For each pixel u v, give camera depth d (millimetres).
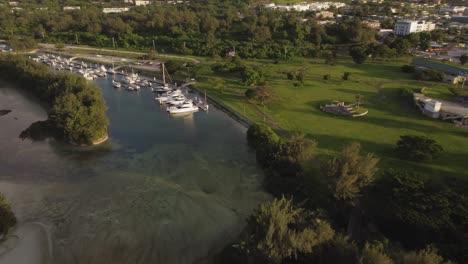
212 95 129125
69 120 90438
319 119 102750
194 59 191500
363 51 172375
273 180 70625
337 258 43656
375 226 55781
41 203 67375
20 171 78812
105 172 78688
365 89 132375
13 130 101000
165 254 55156
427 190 56562
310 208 60000
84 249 56062
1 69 152625
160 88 141750
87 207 66188
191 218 62969
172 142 94375
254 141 88875
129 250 55906
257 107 114500
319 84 139500
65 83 115125
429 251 42906
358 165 60344
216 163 82562
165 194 70000
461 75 140250
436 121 99250
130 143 93812
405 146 77625
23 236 58656
